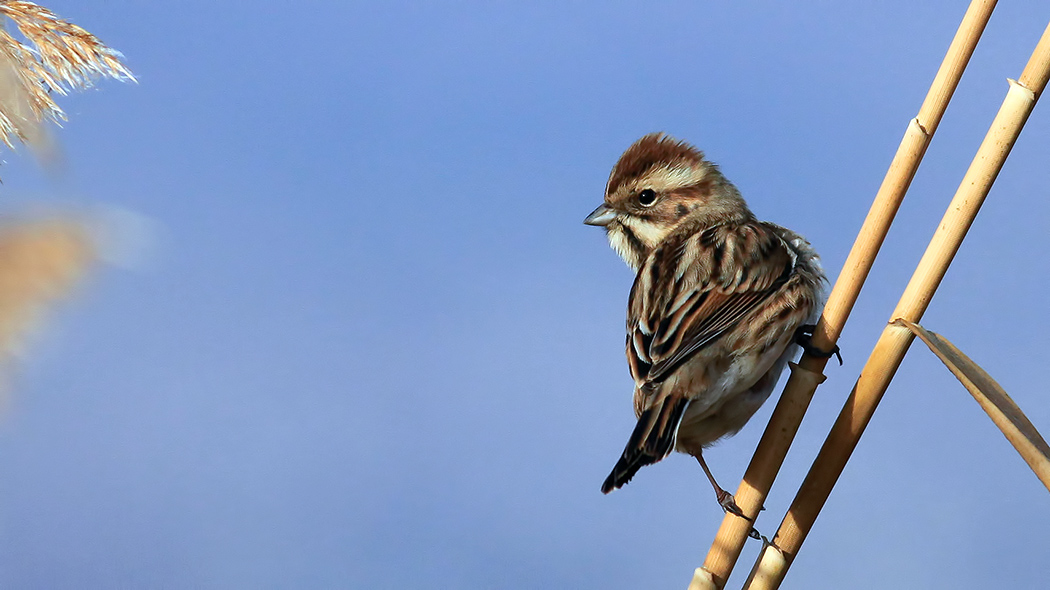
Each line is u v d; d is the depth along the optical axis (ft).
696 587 17.21
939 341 16.07
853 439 16.99
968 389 15.39
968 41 15.85
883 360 16.67
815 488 17.08
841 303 17.26
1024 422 15.12
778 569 17.17
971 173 16.07
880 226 16.75
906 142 16.66
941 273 16.40
